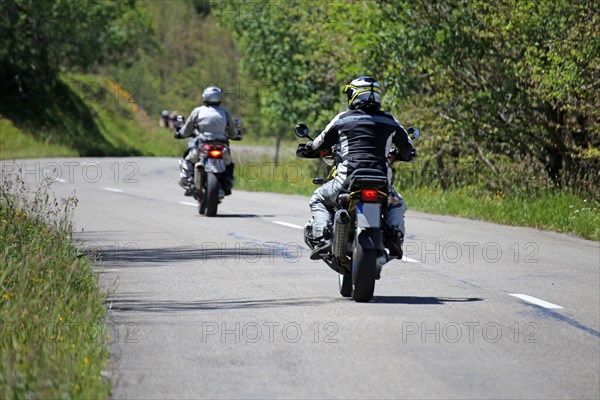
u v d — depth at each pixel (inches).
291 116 3863.2
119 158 5231.3
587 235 1648.6
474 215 1964.8
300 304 968.9
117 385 660.1
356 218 965.8
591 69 2048.5
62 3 5836.6
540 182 2177.7
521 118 2315.5
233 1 4005.9
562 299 1026.7
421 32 2378.2
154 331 839.7
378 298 1010.7
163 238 1531.7
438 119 2454.5
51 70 6314.0
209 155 1883.6
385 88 2524.6
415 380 685.9
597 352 786.2
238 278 1136.8
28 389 605.9
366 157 978.1
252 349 773.9
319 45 2962.6
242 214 1963.6
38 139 5856.3
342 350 772.0
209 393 649.0
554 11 2080.5
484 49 2284.7
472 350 780.0
